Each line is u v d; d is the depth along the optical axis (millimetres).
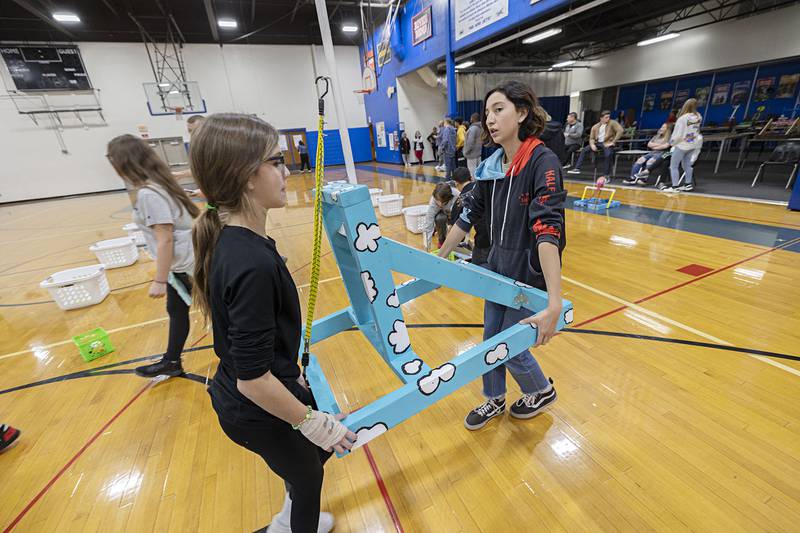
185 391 1979
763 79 8719
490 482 1324
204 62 11703
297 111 13133
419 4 8375
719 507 1169
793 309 2195
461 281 1074
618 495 1235
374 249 901
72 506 1356
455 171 2998
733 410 1531
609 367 1856
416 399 931
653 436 1445
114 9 9211
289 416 674
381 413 884
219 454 1548
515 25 5883
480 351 1016
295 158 13438
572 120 8070
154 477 1453
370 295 938
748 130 8070
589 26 9523
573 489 1271
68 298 3082
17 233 6457
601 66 12156
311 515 915
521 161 1087
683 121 5031
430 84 11141
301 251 4297
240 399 733
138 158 1577
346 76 13633
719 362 1817
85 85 10680
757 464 1298
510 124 1047
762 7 7984
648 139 9516
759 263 2824
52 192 11148
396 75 10836
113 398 1950
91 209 8789
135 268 4137
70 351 2465
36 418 1835
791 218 3723
